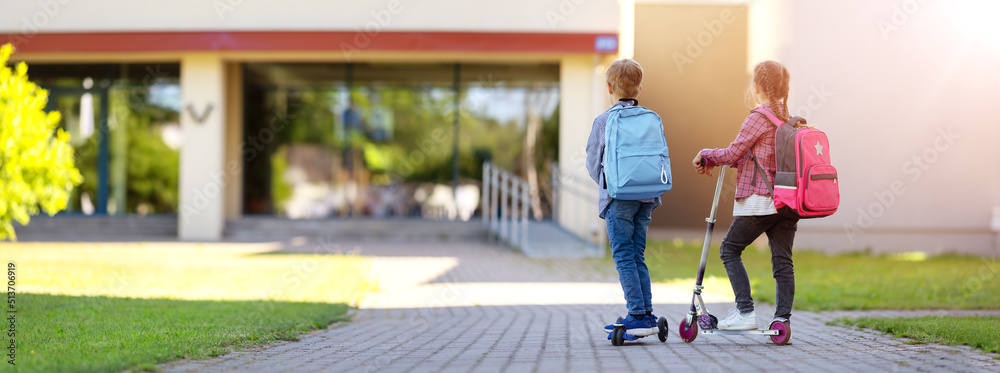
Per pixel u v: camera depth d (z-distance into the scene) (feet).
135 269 28.99
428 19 44.34
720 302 22.30
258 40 44.47
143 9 45.01
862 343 13.62
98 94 48.67
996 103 42.55
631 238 13.61
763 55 44.60
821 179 12.39
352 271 30.40
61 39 44.70
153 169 48.96
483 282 27.61
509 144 47.80
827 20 42.29
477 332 16.25
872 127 42.60
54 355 11.50
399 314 20.26
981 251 42.83
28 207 28.07
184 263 32.04
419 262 34.12
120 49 44.70
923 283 26.96
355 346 13.87
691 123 48.19
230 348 13.20
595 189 44.09
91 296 20.58
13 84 26.25
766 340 14.12
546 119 47.60
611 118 13.19
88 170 48.91
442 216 48.24
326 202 48.98
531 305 22.04
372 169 48.78
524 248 38.81
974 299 22.90
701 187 48.65
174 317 17.07
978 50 42.39
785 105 13.37
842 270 32.30
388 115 48.57
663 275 29.76
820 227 43.39
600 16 43.78
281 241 45.19
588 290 25.52
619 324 13.52
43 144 26.99
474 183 48.06
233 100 48.75
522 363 11.44
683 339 13.88
